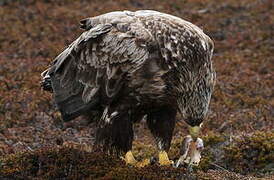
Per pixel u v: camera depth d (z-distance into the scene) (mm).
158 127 28234
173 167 26016
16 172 26344
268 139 32250
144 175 25062
